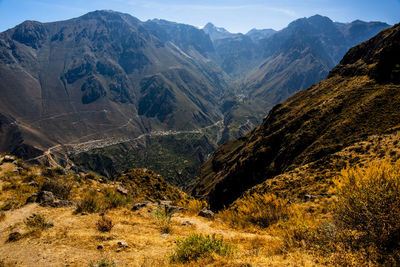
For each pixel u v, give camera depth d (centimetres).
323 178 2630
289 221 1033
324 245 695
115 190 2109
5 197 1387
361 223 678
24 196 1410
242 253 768
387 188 655
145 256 795
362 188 690
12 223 1072
